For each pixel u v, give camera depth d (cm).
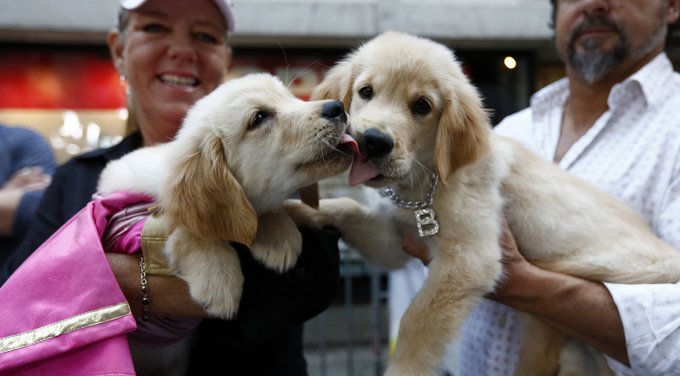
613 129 193
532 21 494
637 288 150
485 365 197
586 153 197
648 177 178
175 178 135
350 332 362
